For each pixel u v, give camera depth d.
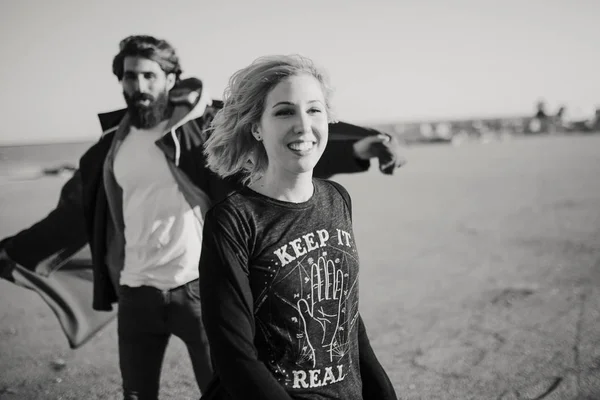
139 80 2.69
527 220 8.93
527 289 5.25
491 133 47.34
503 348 3.92
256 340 1.51
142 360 2.62
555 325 4.30
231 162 1.72
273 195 1.58
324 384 1.55
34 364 4.03
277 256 1.49
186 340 2.64
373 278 5.99
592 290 5.10
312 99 1.56
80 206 3.16
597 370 3.48
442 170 19.97
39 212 10.87
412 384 3.44
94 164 2.87
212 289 1.44
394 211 11.02
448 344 4.05
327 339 1.56
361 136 2.84
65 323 3.41
